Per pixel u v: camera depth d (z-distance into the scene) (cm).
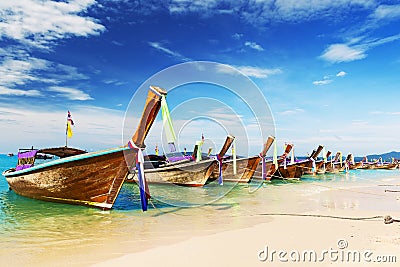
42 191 1181
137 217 969
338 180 2588
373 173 3750
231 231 763
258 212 1052
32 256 586
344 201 1338
